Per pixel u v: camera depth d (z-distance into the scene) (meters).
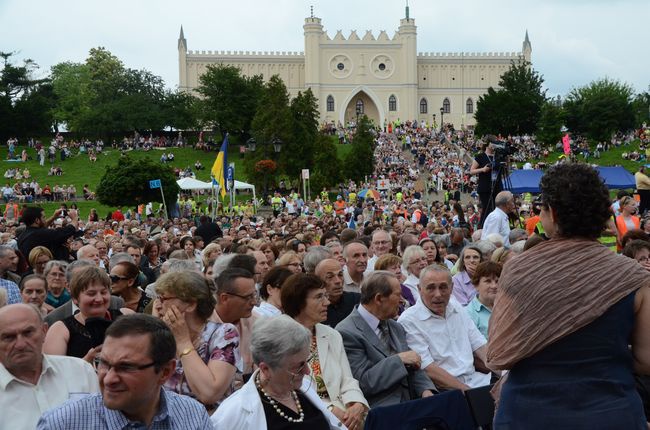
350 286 11.44
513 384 4.47
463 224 24.25
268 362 5.82
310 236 18.61
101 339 7.52
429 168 97.19
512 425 4.38
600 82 117.44
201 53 142.88
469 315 9.66
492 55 145.88
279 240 18.47
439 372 8.25
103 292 7.62
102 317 7.62
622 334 4.30
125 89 130.12
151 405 4.75
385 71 142.62
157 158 107.62
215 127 118.12
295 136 82.56
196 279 6.60
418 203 40.81
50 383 6.07
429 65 145.38
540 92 120.62
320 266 9.45
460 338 8.67
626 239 11.29
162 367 4.71
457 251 17.69
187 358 6.27
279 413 5.91
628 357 4.34
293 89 145.25
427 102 145.75
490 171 17.88
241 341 8.00
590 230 4.54
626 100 116.12
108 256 19.52
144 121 120.19
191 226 34.09
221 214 49.84
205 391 6.15
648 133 111.50
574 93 119.19
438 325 8.55
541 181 4.74
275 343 5.80
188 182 61.62
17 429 5.79
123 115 120.06
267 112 81.19
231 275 7.55
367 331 8.10
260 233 22.86
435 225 21.81
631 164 95.88
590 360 4.27
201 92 117.56
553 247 4.51
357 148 89.12
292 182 85.00
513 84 121.56
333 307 9.61
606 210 4.55
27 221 15.09
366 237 16.17
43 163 100.44
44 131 122.62
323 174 81.88
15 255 11.80
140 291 10.40
